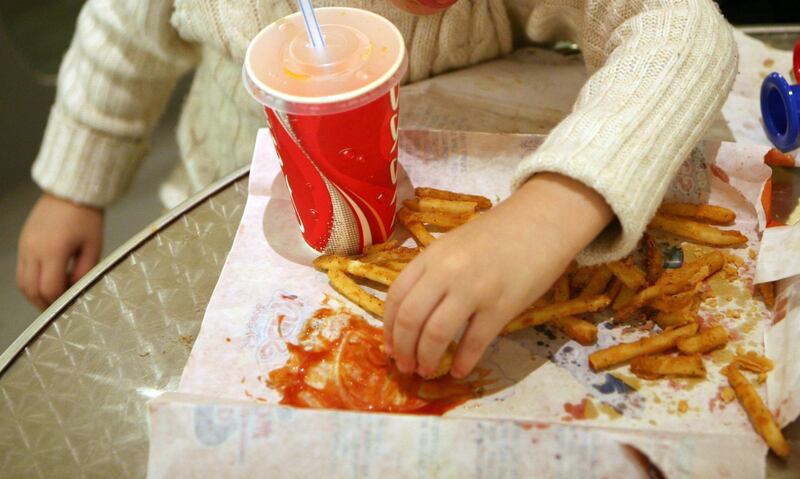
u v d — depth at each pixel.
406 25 0.70
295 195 0.57
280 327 0.55
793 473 0.47
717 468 0.46
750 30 0.80
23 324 1.07
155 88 0.88
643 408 0.50
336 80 0.51
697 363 0.51
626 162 0.51
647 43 0.58
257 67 0.52
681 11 0.60
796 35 0.79
